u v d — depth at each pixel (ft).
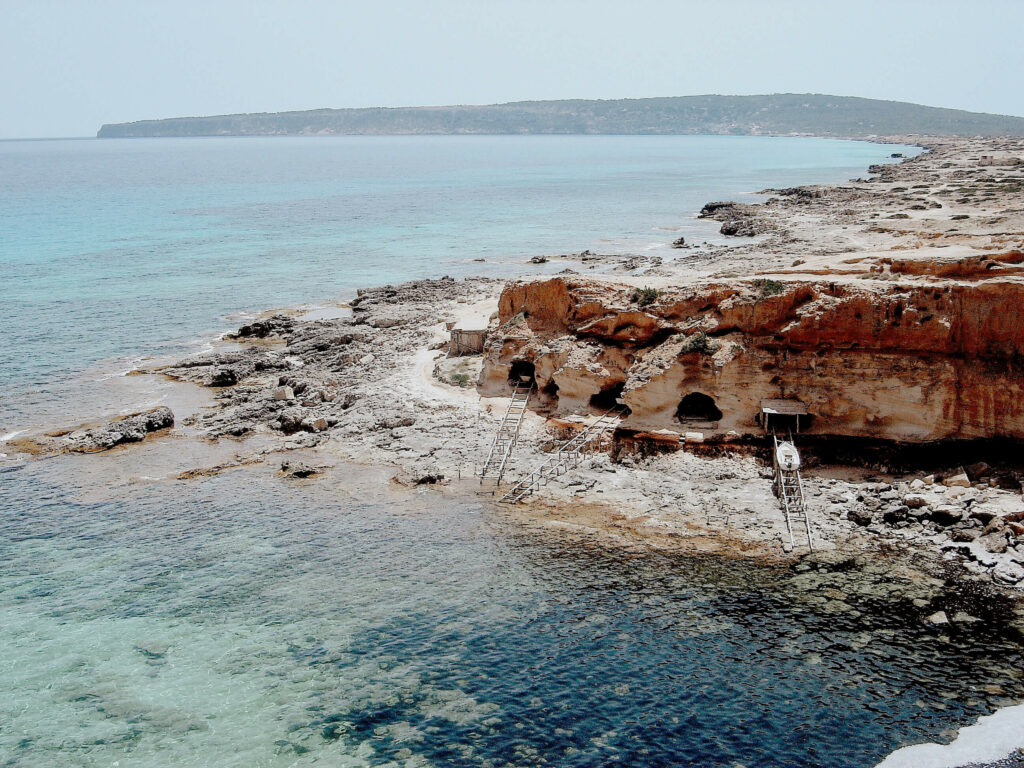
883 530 113.80
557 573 107.45
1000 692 84.28
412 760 79.10
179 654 94.32
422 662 92.12
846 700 84.07
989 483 121.29
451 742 81.05
